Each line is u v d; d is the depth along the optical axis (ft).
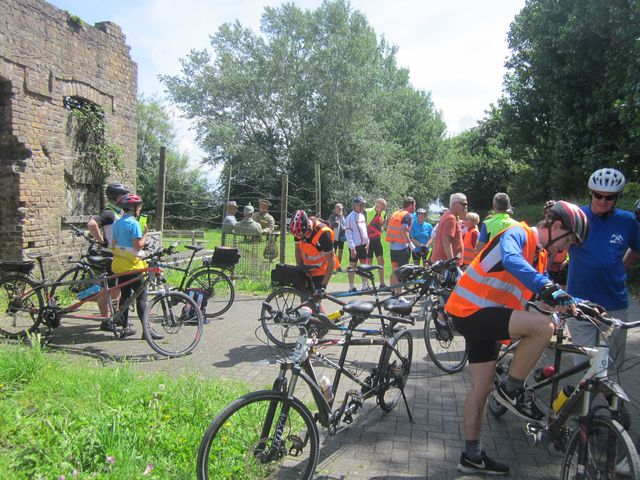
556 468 11.75
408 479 11.12
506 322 10.62
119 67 37.11
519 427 13.96
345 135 115.44
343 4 115.14
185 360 18.75
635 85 39.01
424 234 38.01
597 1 42.96
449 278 19.43
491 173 148.46
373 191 117.19
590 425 9.45
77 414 12.17
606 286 12.57
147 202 121.08
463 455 11.40
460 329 11.18
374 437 13.15
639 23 40.06
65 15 31.50
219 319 26.11
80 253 32.96
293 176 123.03
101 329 20.86
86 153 34.35
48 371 14.94
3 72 27.12
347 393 12.79
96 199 35.86
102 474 9.83
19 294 20.59
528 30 57.57
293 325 11.33
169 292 19.77
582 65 49.52
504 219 18.51
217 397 13.98
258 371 17.74
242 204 118.42
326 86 114.01
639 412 14.28
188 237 74.38
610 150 47.60
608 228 12.72
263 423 10.38
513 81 70.18
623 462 8.71
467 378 18.03
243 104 125.18
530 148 75.41
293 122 124.57
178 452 10.99
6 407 12.03
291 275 20.59
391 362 14.56
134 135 39.24
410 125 157.17
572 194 63.41
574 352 11.17
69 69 31.91
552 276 19.80
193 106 126.00
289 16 118.42
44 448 10.32
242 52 127.34
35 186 29.32
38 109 29.45
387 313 14.97
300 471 11.13
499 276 10.76
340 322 16.22
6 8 27.17
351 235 34.01
